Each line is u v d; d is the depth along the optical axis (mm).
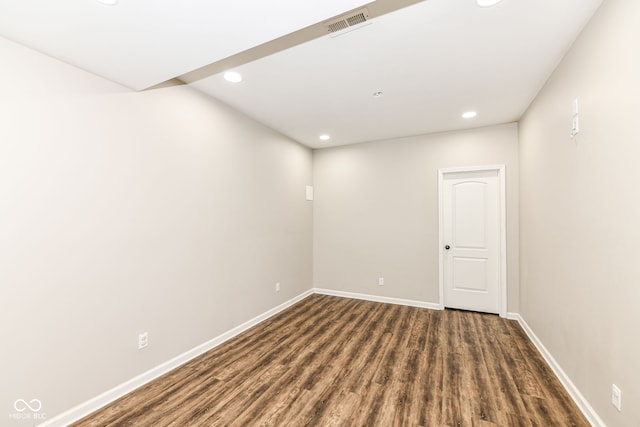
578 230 1960
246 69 2365
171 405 1976
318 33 1899
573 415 1852
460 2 1631
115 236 2068
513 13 1724
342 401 2014
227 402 2006
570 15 1746
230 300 3092
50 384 1732
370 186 4504
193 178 2676
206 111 2822
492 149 3758
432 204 4090
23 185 1641
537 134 2816
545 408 1922
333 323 3500
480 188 3889
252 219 3447
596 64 1715
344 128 3859
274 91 2768
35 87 1697
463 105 3105
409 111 3264
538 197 2795
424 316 3729
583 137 1886
